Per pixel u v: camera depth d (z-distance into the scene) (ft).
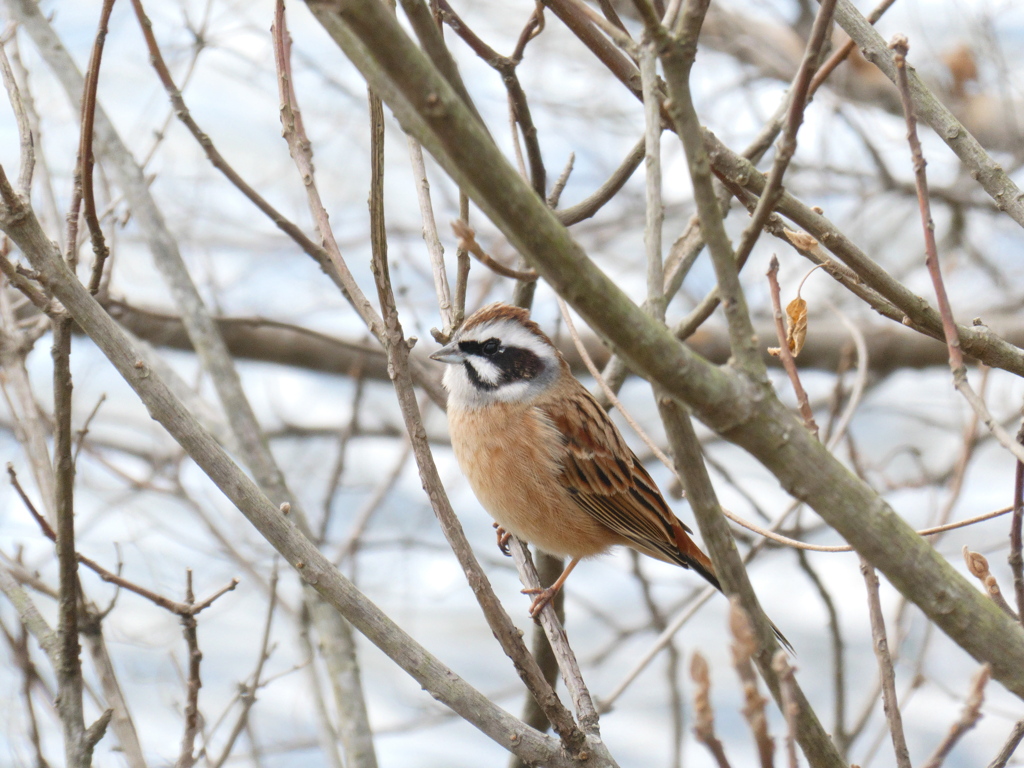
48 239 20.89
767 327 57.82
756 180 24.31
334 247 23.39
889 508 15.97
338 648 34.30
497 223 14.58
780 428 15.57
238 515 46.01
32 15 38.99
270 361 61.98
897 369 59.06
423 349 49.73
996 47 57.31
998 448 53.21
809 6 60.75
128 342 21.02
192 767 23.58
